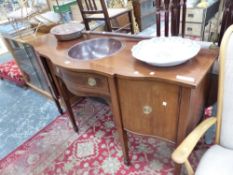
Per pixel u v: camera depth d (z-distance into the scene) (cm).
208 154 85
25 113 197
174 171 111
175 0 99
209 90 107
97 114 178
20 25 181
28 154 150
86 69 93
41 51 121
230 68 77
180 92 76
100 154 140
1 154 154
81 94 112
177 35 108
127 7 218
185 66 81
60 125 173
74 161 138
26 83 233
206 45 96
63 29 137
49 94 206
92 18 170
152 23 265
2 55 322
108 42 127
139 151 138
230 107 81
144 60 84
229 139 86
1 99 226
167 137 95
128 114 99
